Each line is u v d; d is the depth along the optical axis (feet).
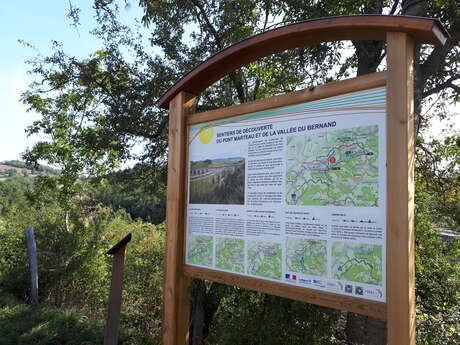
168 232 11.22
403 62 7.09
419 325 14.67
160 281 32.73
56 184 39.34
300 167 8.50
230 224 9.80
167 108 12.40
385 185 7.16
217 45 23.53
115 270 11.96
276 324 13.32
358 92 7.71
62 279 31.58
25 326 19.20
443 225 22.38
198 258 10.50
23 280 30.35
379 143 7.31
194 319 20.11
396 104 7.06
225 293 15.94
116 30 24.77
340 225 7.71
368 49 17.74
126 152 24.90
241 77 23.18
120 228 41.06
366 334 14.35
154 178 26.21
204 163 10.66
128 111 23.76
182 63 23.73
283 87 23.48
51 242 32.37
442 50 16.48
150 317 30.25
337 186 7.84
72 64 26.37
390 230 6.91
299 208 8.41
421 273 18.51
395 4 18.74
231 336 14.14
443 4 15.08
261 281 8.91
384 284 7.00
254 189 9.35
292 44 9.36
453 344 14.21
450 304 17.17
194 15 23.72
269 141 9.17
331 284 7.72
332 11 17.54
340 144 7.88
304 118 8.54
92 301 32.12
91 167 31.14
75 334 18.93
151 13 23.17
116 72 24.90
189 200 10.96
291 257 8.45
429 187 21.43
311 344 13.10
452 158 21.08
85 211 37.27
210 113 10.59
